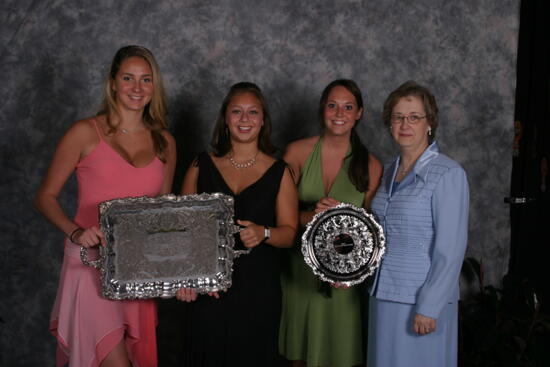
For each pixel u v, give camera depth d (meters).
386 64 3.58
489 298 3.41
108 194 2.42
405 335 2.34
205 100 3.54
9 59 3.45
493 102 3.65
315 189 2.92
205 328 2.50
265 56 3.53
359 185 2.82
